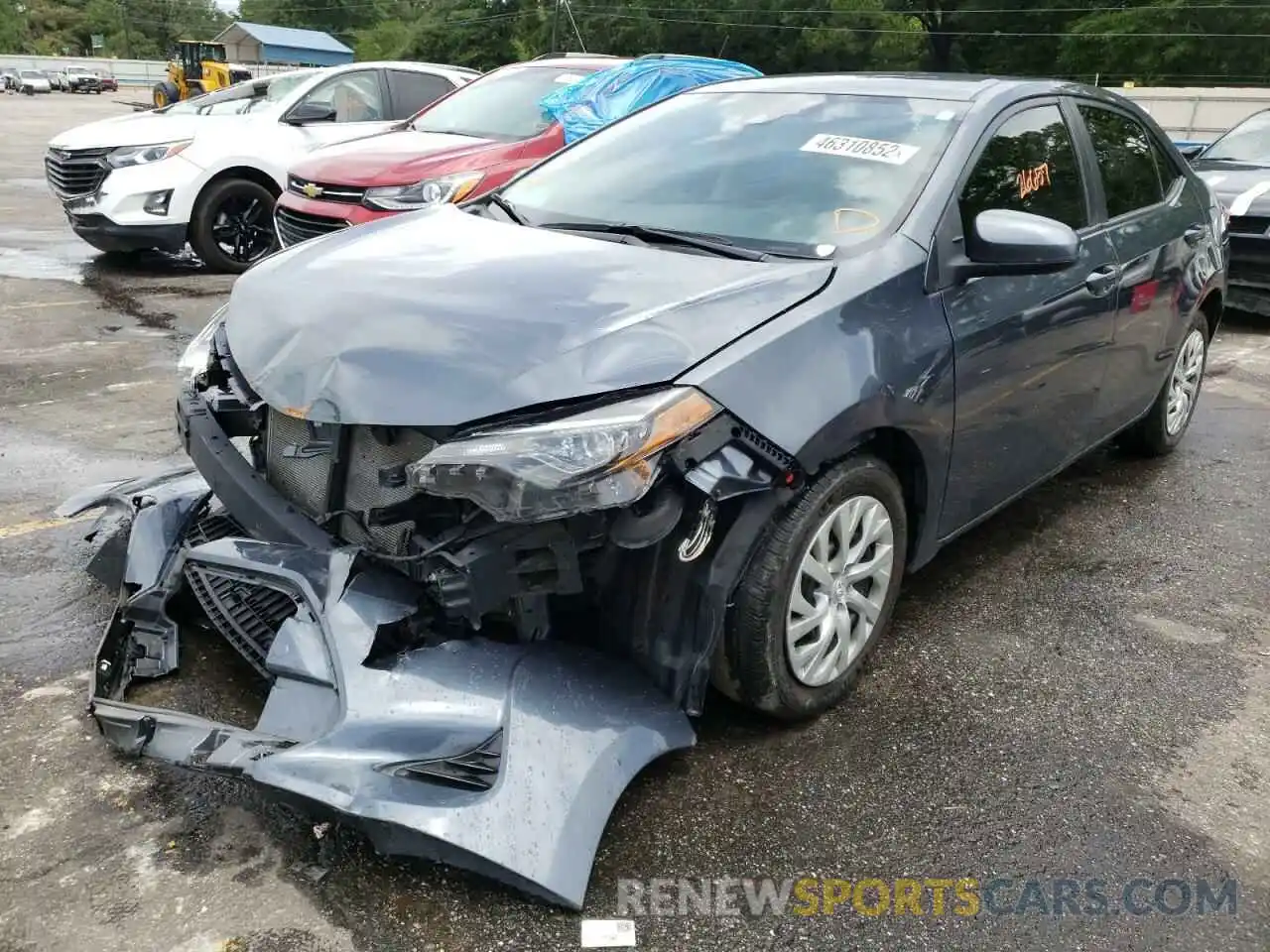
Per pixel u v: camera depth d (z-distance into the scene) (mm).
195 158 8930
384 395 2408
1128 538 4414
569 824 2217
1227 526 4598
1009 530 4461
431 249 3068
